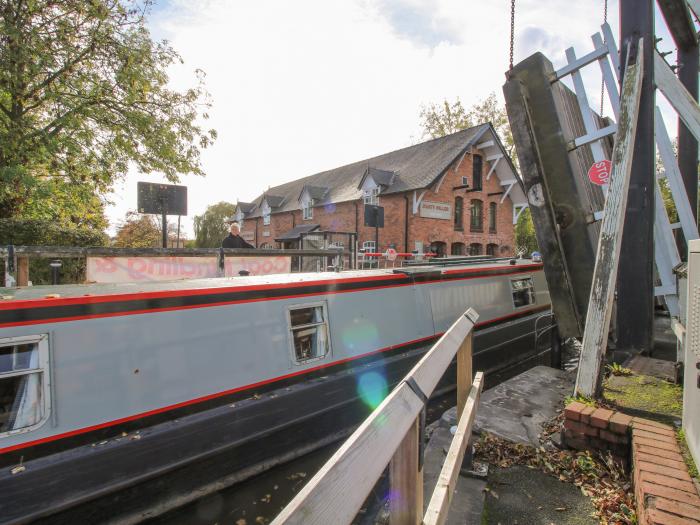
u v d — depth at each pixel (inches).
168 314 142.9
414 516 50.9
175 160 552.1
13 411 114.9
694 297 97.7
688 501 78.4
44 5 451.8
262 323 166.9
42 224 448.1
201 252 272.5
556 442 128.2
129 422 131.1
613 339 245.9
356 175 1134.4
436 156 903.1
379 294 217.6
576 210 219.6
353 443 36.4
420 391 54.1
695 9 146.4
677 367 146.3
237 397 156.4
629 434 112.7
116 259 238.8
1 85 428.1
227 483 151.6
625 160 143.1
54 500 115.0
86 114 481.4
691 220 188.4
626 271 185.6
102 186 559.2
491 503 103.1
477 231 939.3
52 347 120.4
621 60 178.7
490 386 272.1
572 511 99.1
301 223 1227.2
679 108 166.2
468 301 277.9
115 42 480.7
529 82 219.3
